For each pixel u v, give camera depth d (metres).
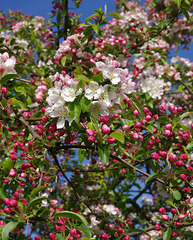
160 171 2.76
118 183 6.28
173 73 6.17
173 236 2.85
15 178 2.93
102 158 2.45
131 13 6.21
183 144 3.13
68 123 2.61
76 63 4.18
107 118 2.53
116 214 4.57
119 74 2.60
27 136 3.26
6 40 5.25
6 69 2.89
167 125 3.01
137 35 5.66
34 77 5.09
